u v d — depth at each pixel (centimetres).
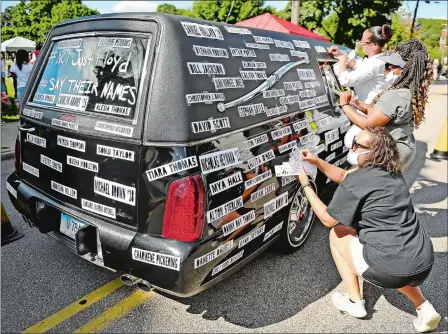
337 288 297
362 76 351
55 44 275
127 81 217
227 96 231
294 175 277
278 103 279
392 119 285
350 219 229
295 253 342
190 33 218
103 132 218
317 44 370
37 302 262
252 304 272
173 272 203
